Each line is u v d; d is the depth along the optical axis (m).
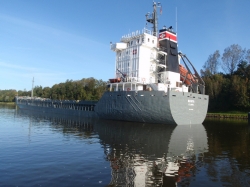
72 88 108.06
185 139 21.67
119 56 43.22
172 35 41.12
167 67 39.06
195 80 41.81
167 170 12.20
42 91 137.12
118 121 39.09
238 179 11.04
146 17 44.53
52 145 18.38
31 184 10.04
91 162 13.48
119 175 11.32
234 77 71.56
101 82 111.50
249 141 21.38
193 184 10.35
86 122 37.28
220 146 18.69
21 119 42.56
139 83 37.28
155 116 33.00
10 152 15.83
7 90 186.75
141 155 15.20
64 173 11.50
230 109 72.56
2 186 9.76
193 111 34.84
